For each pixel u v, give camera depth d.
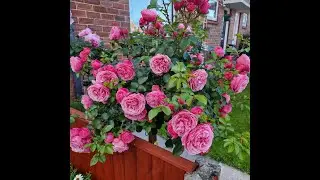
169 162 1.12
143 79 1.04
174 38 1.16
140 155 1.23
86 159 1.56
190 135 0.81
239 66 0.99
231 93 1.09
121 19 2.46
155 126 1.07
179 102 0.92
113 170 1.41
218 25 4.91
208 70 1.12
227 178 1.96
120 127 1.10
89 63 1.20
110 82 1.02
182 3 1.08
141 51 1.22
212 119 1.00
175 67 0.95
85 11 2.39
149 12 1.15
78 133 1.07
